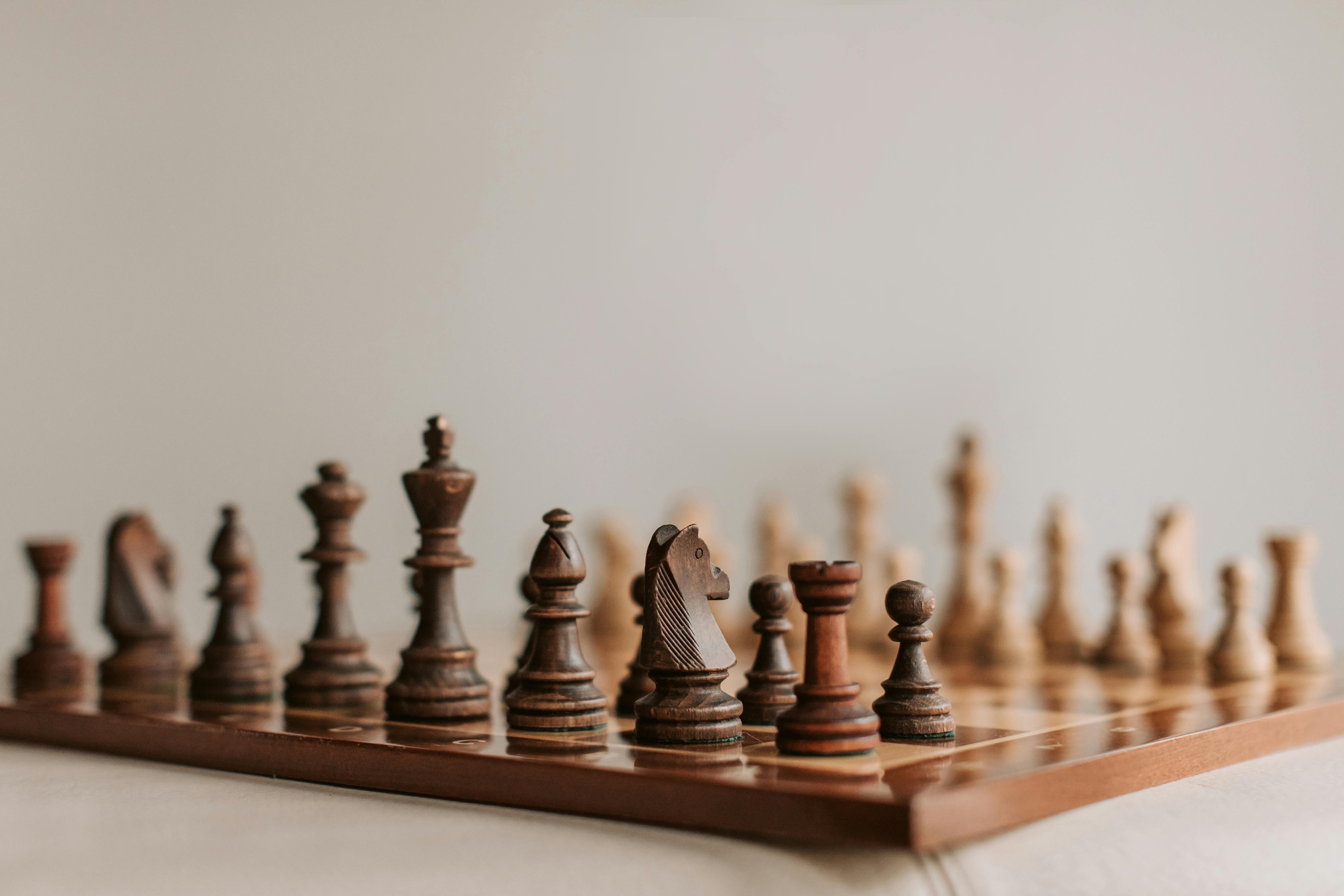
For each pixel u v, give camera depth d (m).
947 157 1.83
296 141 1.53
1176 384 1.66
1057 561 1.04
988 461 1.80
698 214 1.80
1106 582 1.71
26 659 0.89
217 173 1.48
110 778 0.71
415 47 1.61
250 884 0.61
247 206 1.49
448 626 0.75
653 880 0.60
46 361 1.37
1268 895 0.63
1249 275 1.60
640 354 1.77
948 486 1.08
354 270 1.57
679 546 0.69
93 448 1.40
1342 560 1.52
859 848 0.60
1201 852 0.64
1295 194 1.56
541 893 0.60
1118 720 0.73
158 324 1.44
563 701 0.71
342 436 1.56
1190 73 1.65
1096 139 1.73
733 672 0.92
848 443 1.87
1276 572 0.93
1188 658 0.95
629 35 1.76
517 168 1.68
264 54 1.51
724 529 1.82
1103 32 1.72
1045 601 1.05
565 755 0.66
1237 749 0.72
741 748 0.67
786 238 1.86
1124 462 1.70
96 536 1.41
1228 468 1.61
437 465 0.76
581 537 1.72
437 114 1.62
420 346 1.61
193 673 0.82
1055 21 1.76
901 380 1.85
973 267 1.82
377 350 1.58
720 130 1.82
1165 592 0.96
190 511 1.46
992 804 0.61
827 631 0.66
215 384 1.48
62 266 1.38
